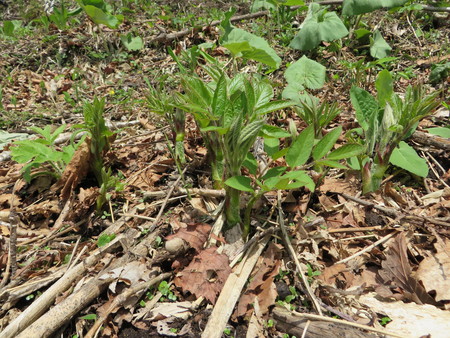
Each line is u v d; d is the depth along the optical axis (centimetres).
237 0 166
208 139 56
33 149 59
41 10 185
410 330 39
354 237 52
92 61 121
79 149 61
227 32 97
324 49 108
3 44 136
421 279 44
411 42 110
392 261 46
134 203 62
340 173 65
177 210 58
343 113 80
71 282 47
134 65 116
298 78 77
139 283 46
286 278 47
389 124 54
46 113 96
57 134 64
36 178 68
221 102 44
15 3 220
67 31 136
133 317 44
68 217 59
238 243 50
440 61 94
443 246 47
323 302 44
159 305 45
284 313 42
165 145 75
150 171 68
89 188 63
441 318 40
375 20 121
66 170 61
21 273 49
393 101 56
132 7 165
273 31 121
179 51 117
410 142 70
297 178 39
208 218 54
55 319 41
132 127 86
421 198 59
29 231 58
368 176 57
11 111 96
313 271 48
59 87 108
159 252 51
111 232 56
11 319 45
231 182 42
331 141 45
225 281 45
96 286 45
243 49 68
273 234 52
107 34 129
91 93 104
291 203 58
